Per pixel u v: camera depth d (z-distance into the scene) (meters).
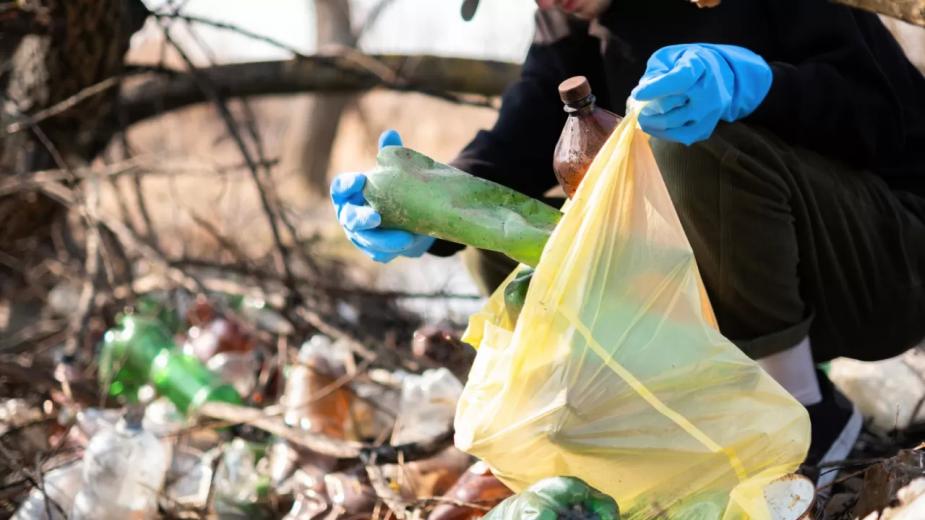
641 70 1.90
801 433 1.48
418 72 4.31
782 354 1.86
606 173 1.43
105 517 2.01
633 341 1.42
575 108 1.58
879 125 1.83
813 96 1.74
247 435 2.33
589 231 1.43
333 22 8.89
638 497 1.45
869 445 2.18
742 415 1.44
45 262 3.72
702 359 1.43
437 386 2.25
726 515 1.43
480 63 4.34
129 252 3.94
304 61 3.97
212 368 2.74
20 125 3.25
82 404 2.60
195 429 2.24
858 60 1.81
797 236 1.81
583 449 1.41
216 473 2.22
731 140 1.71
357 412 2.43
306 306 3.00
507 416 1.43
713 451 1.43
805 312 1.88
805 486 1.48
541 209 1.56
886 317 1.91
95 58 3.46
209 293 3.31
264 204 3.22
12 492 2.19
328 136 8.20
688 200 1.76
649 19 1.88
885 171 1.96
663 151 1.76
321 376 2.42
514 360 1.43
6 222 3.63
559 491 1.39
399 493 2.01
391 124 9.06
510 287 1.58
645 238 1.44
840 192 1.81
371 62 3.84
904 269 1.88
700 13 1.86
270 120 9.05
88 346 3.16
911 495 1.44
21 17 3.44
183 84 4.03
